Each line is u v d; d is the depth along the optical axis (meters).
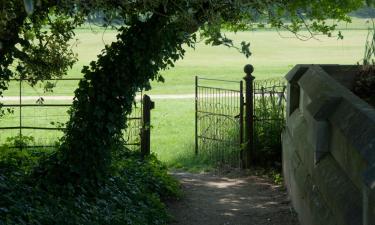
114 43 10.74
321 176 8.77
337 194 7.67
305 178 10.40
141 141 14.76
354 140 6.92
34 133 21.89
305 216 10.20
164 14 10.01
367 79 12.66
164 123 26.20
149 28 10.59
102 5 9.04
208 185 14.71
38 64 12.37
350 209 6.97
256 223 11.55
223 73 42.78
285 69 43.94
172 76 41.06
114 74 10.70
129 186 11.91
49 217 8.85
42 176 10.65
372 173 5.86
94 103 10.73
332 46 59.34
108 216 10.02
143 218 10.70
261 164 16.72
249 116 16.72
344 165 7.90
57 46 12.45
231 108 21.02
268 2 9.36
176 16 10.19
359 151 6.57
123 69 10.67
